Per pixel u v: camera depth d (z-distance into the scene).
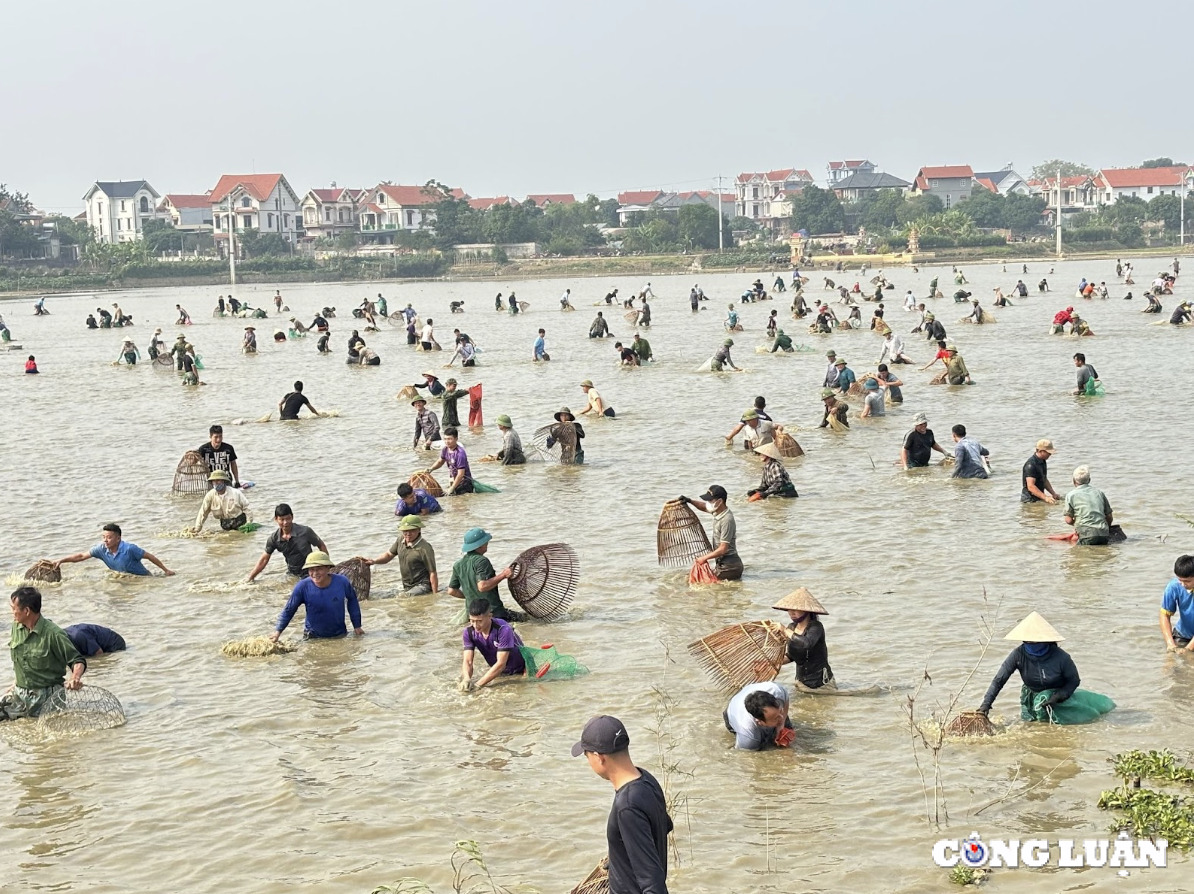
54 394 45.09
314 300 121.12
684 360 49.66
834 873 9.46
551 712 13.02
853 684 13.42
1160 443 26.86
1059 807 10.38
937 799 10.59
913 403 35.03
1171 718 12.13
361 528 21.91
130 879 9.87
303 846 10.28
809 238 195.62
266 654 15.20
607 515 22.25
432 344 57.88
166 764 12.09
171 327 83.56
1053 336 53.62
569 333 67.06
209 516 23.20
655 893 7.03
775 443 27.14
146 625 16.66
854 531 20.31
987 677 13.47
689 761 11.64
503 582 18.38
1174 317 56.19
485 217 187.38
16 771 12.06
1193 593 13.86
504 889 9.41
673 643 15.05
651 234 184.75
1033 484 21.50
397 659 14.91
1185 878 9.21
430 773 11.61
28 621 13.19
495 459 28.08
